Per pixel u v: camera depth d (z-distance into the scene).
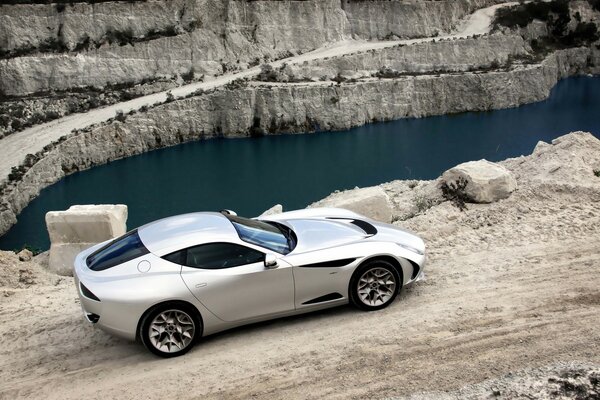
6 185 31.36
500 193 9.88
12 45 48.44
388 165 38.31
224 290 5.72
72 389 5.28
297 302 6.04
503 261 7.32
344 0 61.53
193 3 53.25
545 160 11.58
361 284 6.22
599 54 74.06
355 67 55.00
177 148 45.91
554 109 56.00
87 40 49.84
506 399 4.16
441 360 5.12
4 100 45.38
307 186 34.47
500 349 5.23
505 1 76.19
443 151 41.62
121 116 43.84
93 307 5.54
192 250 5.82
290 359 5.39
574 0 75.81
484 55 61.88
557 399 4.01
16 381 5.53
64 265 9.42
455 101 56.72
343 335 5.75
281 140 47.72
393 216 10.52
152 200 32.97
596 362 4.86
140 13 51.66
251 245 5.99
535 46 70.06
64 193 34.72
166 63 51.69
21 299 7.74
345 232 6.55
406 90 54.72
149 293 5.48
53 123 43.34
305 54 57.44
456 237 8.46
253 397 4.86
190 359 5.59
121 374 5.45
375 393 4.72
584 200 9.42
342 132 50.12
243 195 33.31
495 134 46.50
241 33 55.41
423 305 6.28
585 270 6.81
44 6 49.50
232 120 48.47
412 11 63.94
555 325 5.59
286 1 57.47
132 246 6.00
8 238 27.05
